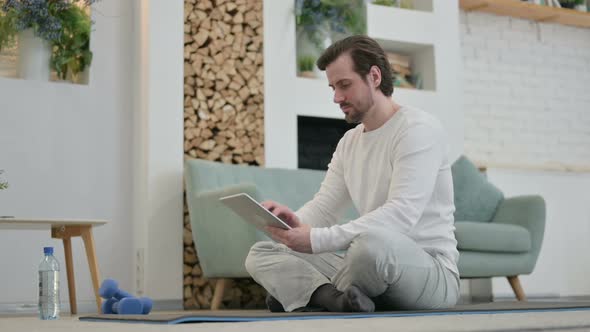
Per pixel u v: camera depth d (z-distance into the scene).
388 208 2.00
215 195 3.66
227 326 1.38
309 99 4.43
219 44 4.24
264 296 4.14
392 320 1.50
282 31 4.41
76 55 4.00
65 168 3.90
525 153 5.62
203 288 3.98
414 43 4.88
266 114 4.29
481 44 5.58
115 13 4.16
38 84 3.89
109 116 4.06
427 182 2.04
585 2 5.93
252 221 2.03
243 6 4.33
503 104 5.59
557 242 4.93
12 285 3.71
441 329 1.22
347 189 2.39
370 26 4.70
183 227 3.96
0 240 3.71
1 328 1.56
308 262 2.26
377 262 1.88
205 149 4.11
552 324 1.29
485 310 1.87
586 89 5.93
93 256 3.05
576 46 5.94
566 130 5.82
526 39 5.77
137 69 4.11
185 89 4.11
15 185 3.78
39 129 3.86
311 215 2.35
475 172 4.42
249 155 4.23
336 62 2.14
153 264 3.85
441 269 2.05
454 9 5.04
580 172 5.07
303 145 4.61
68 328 1.49
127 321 1.73
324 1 4.55
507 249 3.92
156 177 3.92
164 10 4.08
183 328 1.35
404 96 4.75
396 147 2.09
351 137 2.32
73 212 3.90
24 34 3.87
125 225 4.03
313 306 2.10
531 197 4.12
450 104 4.93
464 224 3.84
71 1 3.96
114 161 4.04
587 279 5.01
